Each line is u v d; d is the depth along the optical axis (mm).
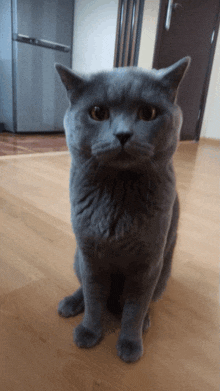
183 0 2893
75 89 508
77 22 3148
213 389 582
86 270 644
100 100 476
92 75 509
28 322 719
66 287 859
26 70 2992
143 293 638
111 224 541
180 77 489
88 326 676
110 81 477
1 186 1602
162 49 2965
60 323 724
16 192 1533
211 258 1078
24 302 787
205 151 3254
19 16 2748
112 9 2703
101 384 574
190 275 969
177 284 918
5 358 614
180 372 615
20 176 1784
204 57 3521
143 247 565
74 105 519
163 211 553
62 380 576
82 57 3188
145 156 471
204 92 3809
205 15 3250
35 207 1373
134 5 2613
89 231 565
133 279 629
